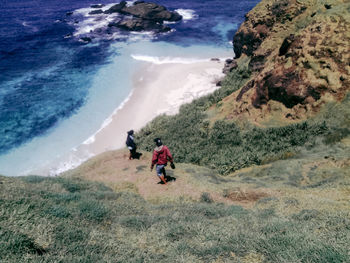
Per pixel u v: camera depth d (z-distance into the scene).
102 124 34.81
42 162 29.38
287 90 20.11
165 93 40.31
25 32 67.50
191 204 10.16
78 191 10.68
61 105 39.06
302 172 13.60
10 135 33.28
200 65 48.66
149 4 75.31
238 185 12.48
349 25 20.44
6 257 4.42
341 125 16.73
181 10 85.00
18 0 100.06
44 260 4.64
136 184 12.69
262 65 32.53
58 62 52.34
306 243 5.36
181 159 20.08
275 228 6.54
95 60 52.69
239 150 19.00
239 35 40.66
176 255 5.62
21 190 7.84
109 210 8.16
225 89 31.50
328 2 29.08
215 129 22.72
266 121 20.70
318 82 19.12
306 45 20.97
